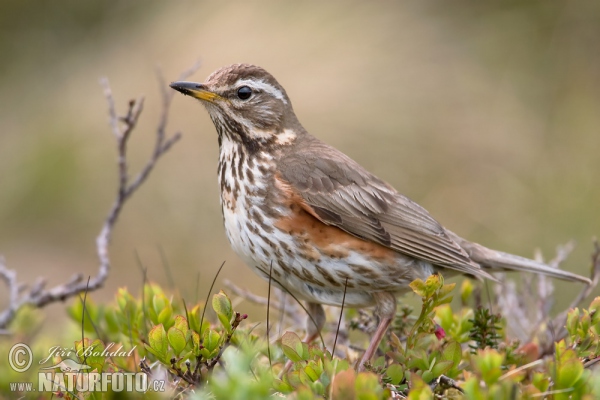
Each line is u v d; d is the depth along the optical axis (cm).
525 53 1803
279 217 830
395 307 845
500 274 984
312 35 1653
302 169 855
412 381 617
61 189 1623
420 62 1680
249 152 877
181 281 1499
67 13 1866
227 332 674
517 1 1847
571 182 1644
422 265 874
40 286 935
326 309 928
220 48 1648
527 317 893
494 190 1598
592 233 1568
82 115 1678
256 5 1697
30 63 1838
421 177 1585
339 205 849
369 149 1572
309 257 829
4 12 1884
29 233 1617
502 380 632
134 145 1576
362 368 739
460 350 689
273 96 898
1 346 801
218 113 887
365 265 838
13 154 1684
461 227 1565
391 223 871
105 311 819
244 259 858
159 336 661
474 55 1753
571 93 1786
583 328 697
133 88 1644
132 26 1797
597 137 1719
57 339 859
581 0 1841
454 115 1642
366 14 1702
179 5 1756
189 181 1541
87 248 1594
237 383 589
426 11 1759
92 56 1794
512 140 1650
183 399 660
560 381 611
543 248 1557
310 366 636
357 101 1594
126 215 1545
